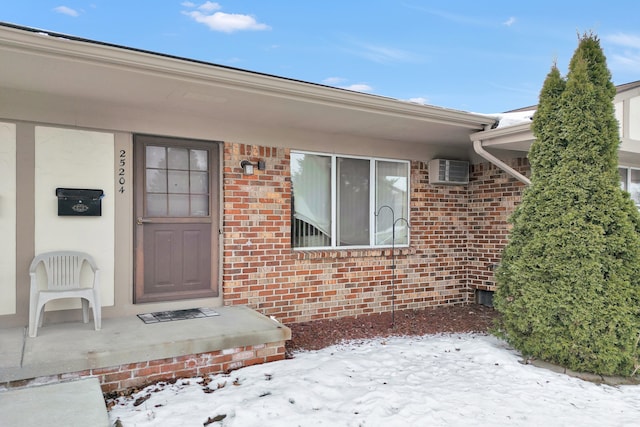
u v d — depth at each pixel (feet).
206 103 14.30
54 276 13.50
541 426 9.38
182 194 16.11
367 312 19.86
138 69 11.27
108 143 14.64
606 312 12.04
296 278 18.10
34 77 11.90
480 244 22.21
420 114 16.01
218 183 16.75
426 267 21.61
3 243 13.16
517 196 20.44
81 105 14.05
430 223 21.79
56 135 13.85
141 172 15.34
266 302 17.43
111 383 10.82
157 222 15.61
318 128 18.12
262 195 17.35
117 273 14.83
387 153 20.58
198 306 16.25
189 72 11.66
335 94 13.97
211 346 12.09
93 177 14.42
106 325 13.43
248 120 16.70
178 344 11.61
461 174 22.06
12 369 9.69
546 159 13.35
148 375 11.32
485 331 17.51
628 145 17.44
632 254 12.14
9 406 8.75
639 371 12.53
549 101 13.44
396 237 21.12
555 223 12.91
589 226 12.30
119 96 13.60
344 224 19.77
